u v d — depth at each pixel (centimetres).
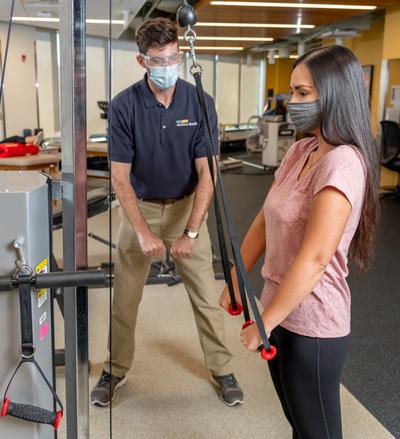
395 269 418
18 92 739
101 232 464
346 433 207
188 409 225
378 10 859
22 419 93
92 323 306
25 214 87
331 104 118
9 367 93
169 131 203
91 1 276
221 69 1299
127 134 203
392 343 291
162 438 205
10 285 86
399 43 719
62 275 88
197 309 228
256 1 608
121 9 531
